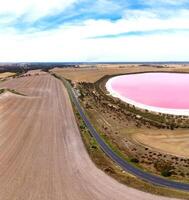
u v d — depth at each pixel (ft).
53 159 180.34
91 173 158.10
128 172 170.50
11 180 148.15
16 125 266.36
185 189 145.69
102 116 335.47
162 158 205.98
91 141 227.81
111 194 132.46
